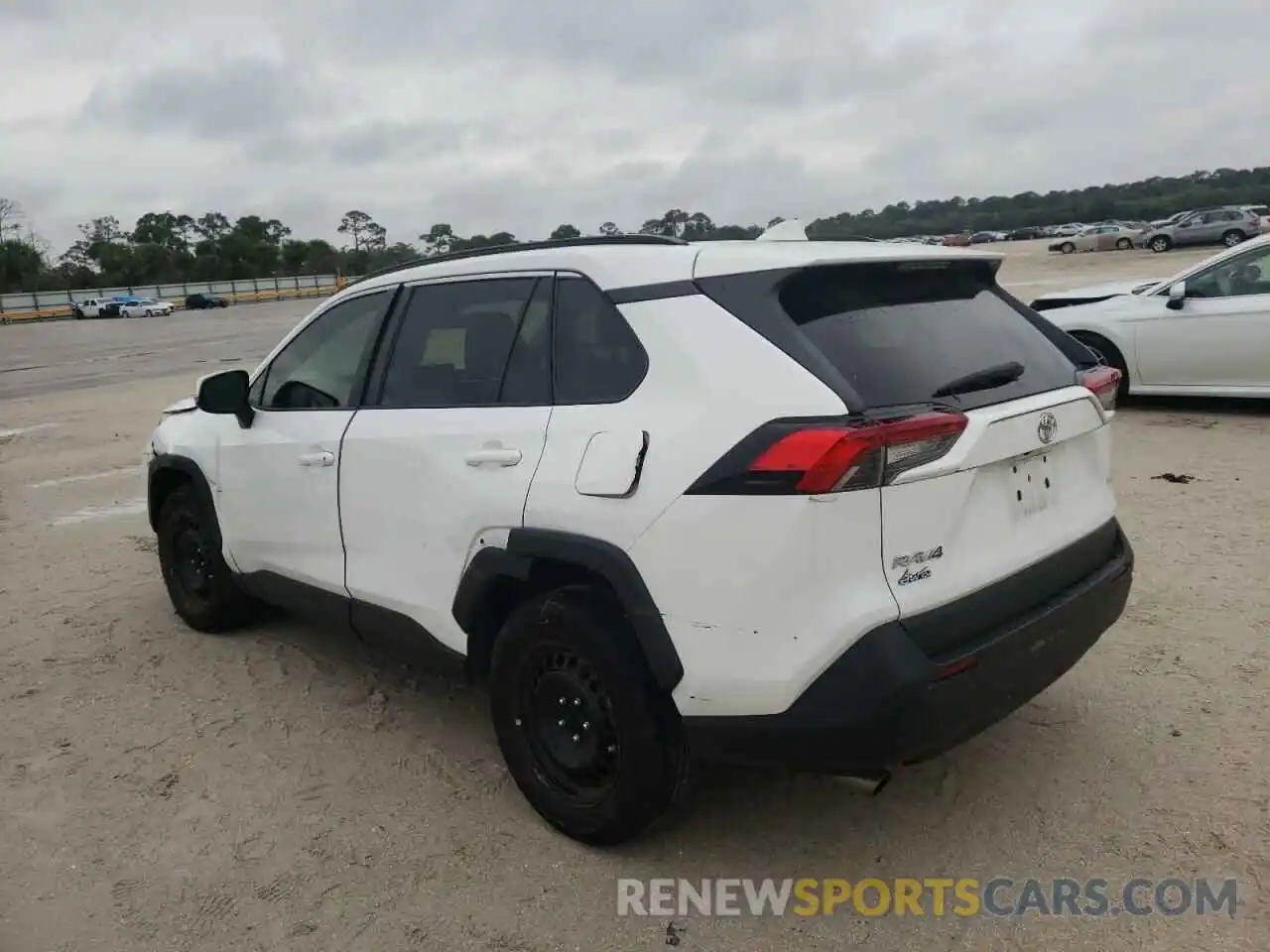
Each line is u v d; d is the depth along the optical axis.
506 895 3.08
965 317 3.27
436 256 3.98
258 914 3.03
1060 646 3.09
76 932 2.97
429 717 4.29
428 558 3.60
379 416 3.84
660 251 3.14
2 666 4.96
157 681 4.72
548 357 3.30
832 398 2.65
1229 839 3.19
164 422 5.37
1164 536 6.00
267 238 116.50
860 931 2.88
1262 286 9.04
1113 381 3.52
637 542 2.88
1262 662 4.32
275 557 4.46
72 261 111.00
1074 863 3.13
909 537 2.70
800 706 2.68
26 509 8.41
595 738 3.16
